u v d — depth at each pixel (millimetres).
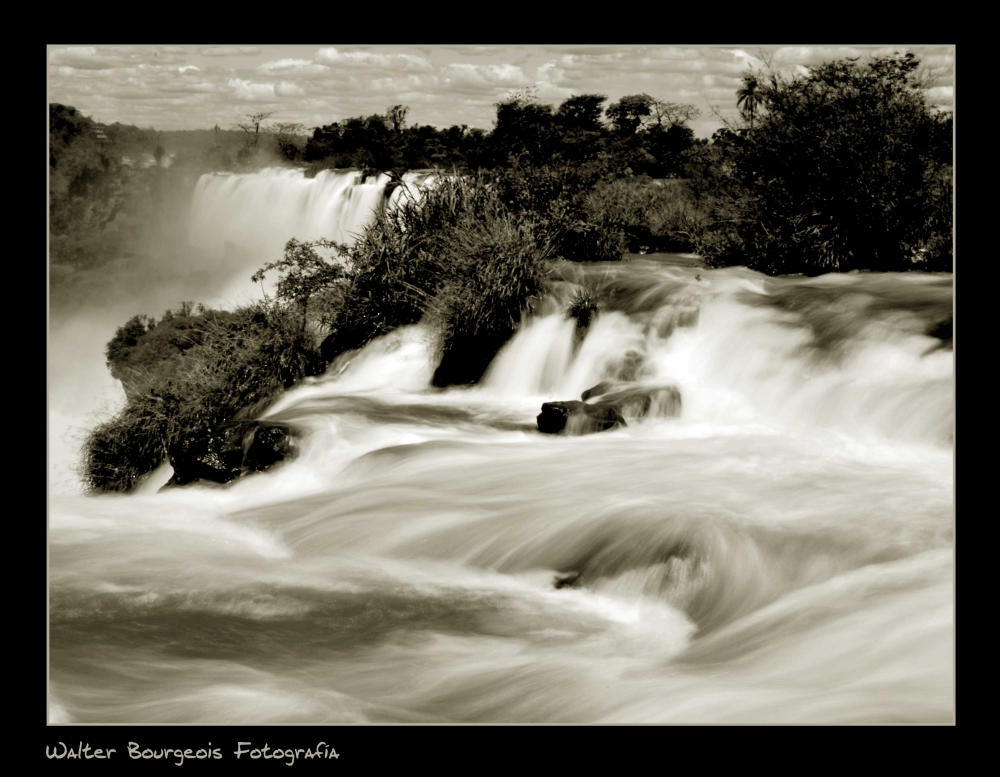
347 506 12266
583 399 15914
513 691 7961
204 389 18984
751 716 7133
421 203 22172
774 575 9430
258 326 20484
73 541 11477
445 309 18875
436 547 10984
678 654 8562
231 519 12469
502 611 9484
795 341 15609
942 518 10000
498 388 18234
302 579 10219
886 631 8258
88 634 8898
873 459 12555
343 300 20688
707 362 16422
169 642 8820
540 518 10898
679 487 11492
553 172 23609
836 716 7090
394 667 8414
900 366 14328
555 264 20469
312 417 16078
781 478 11727
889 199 20438
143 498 13953
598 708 7617
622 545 10078
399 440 14852
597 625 9219
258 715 7598
